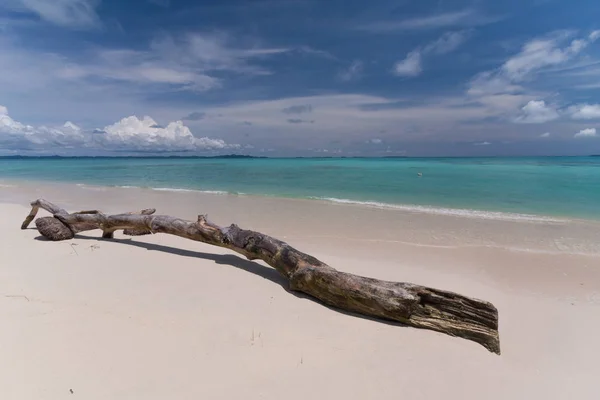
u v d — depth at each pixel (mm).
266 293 4121
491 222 9016
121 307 3543
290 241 6969
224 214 10078
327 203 12531
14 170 39062
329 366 2701
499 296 4285
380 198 14070
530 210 10977
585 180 21234
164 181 23344
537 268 5367
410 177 25391
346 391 2424
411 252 6191
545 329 3467
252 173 32250
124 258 5363
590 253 6160
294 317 3514
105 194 15227
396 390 2467
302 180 23750
